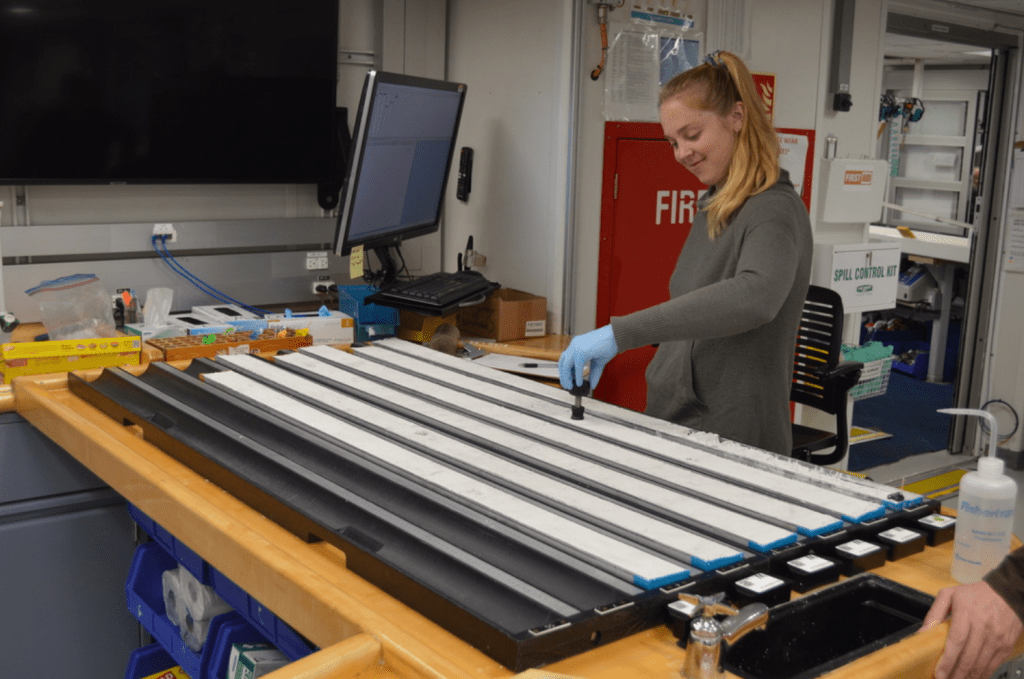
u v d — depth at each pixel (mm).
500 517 1201
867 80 4109
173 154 2900
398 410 1677
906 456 4883
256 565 1188
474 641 969
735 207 1678
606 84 3219
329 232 3336
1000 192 4750
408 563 1102
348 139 3330
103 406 1878
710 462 1449
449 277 3035
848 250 4059
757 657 1073
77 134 2707
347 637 1022
